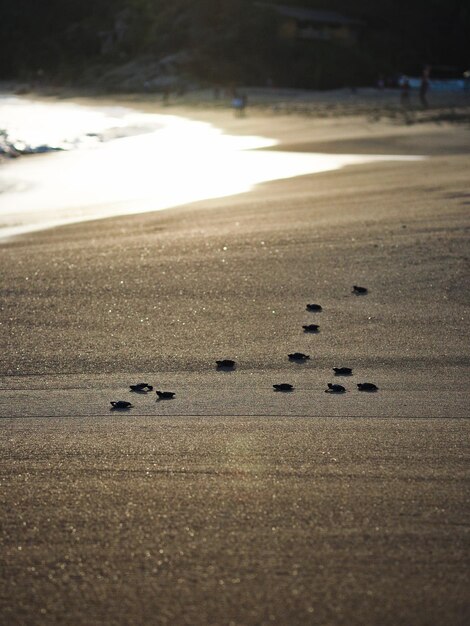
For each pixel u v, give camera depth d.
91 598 5.00
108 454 7.37
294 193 25.05
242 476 6.80
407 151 40.44
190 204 23.56
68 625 4.73
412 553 5.50
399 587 5.08
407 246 15.96
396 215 19.38
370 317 12.05
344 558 5.44
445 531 5.81
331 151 41.59
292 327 11.70
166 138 55.47
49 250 16.94
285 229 18.23
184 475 6.84
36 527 5.93
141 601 4.96
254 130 62.16
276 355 10.60
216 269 14.84
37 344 11.16
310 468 6.96
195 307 12.71
